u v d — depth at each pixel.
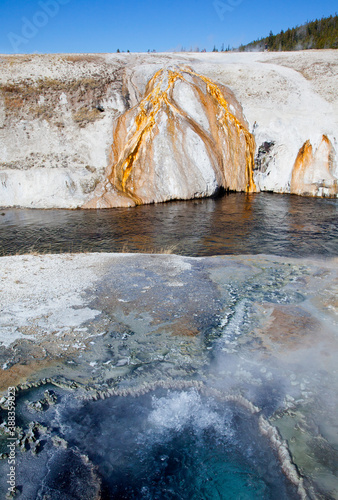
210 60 30.77
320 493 2.98
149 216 17.08
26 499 2.91
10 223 16.31
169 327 5.57
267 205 18.61
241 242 12.64
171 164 20.62
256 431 3.72
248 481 3.18
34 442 3.48
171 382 4.37
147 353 4.91
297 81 26.09
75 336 5.27
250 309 6.18
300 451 3.38
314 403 3.96
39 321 5.66
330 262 9.61
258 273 8.08
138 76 26.38
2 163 20.92
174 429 3.77
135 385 4.32
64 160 21.62
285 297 6.66
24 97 22.98
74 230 14.88
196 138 20.83
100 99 24.23
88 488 3.06
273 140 22.22
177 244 12.59
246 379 4.37
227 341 5.18
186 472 3.28
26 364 4.62
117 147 22.59
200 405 4.06
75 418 3.85
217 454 3.48
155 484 3.16
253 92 24.91
